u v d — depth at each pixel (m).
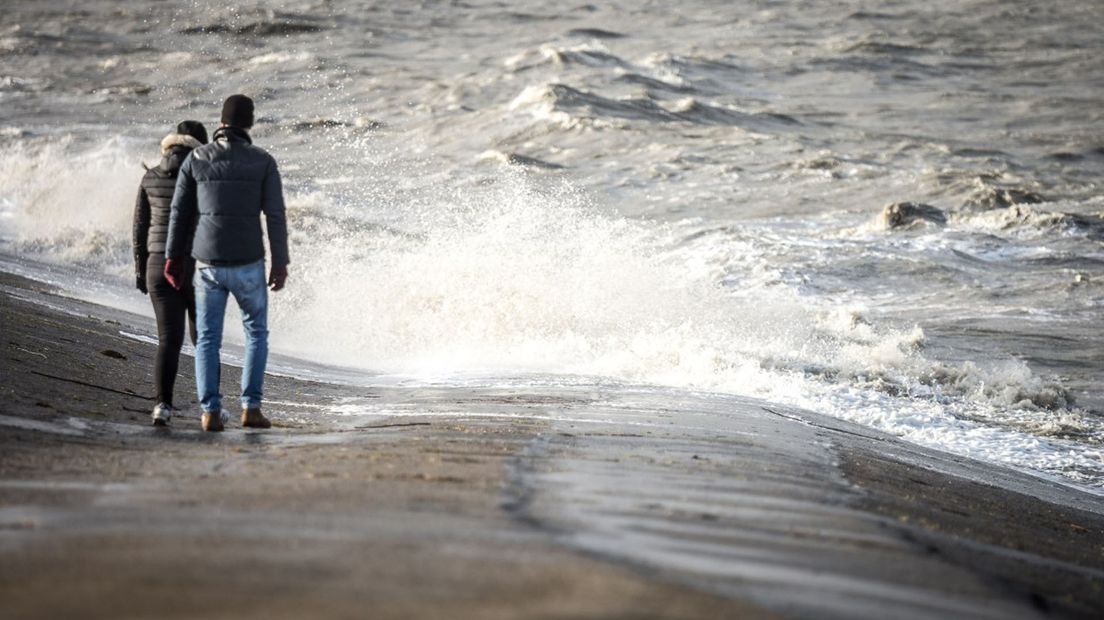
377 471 16.16
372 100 177.12
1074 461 37.81
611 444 22.52
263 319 24.81
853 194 115.56
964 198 110.50
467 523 11.84
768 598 9.49
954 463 32.47
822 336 59.97
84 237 75.25
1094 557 19.30
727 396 38.03
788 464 21.84
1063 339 62.47
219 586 8.39
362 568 9.18
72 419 22.25
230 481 14.95
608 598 8.53
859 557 12.39
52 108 178.00
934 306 72.06
